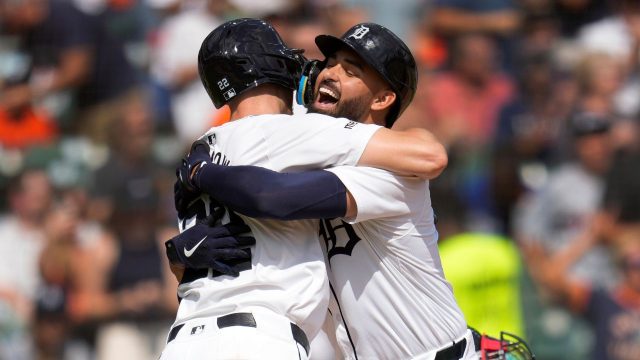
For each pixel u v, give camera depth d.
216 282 12.05
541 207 25.42
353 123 12.22
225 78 12.69
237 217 12.22
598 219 25.19
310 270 12.15
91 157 25.50
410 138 12.08
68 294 23.72
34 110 26.83
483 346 13.20
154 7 28.05
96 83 27.25
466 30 27.66
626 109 27.33
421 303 12.53
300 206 11.74
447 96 26.73
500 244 22.20
